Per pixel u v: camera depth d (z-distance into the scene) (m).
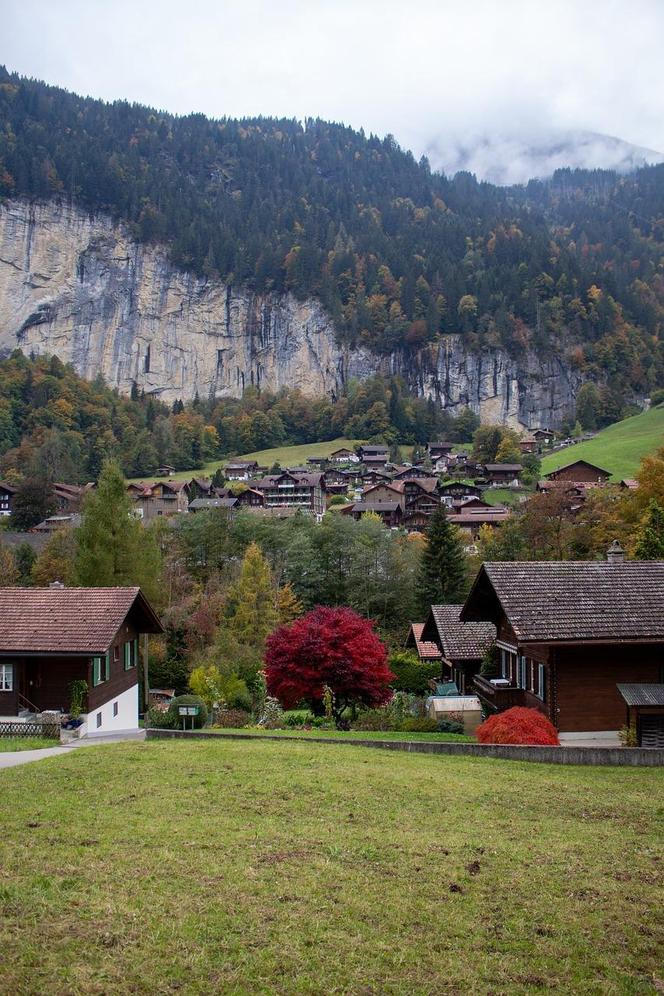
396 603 70.12
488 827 14.46
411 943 9.50
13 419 196.38
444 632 38.72
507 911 10.50
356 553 72.44
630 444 151.50
